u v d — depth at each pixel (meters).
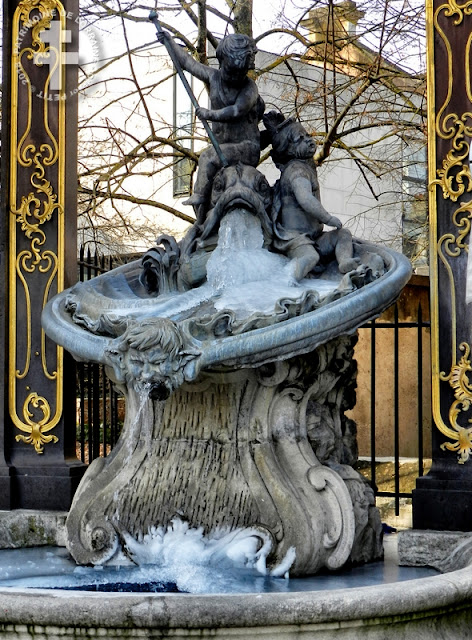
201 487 5.46
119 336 5.25
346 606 4.06
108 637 3.98
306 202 5.86
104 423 7.72
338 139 11.08
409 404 12.30
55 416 6.95
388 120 12.11
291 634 4.03
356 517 5.52
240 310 5.20
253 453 5.48
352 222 15.23
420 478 5.89
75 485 6.82
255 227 5.85
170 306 5.46
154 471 5.60
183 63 6.09
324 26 12.53
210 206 6.07
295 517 5.21
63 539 6.51
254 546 5.22
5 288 7.09
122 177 11.54
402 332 12.33
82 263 7.51
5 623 4.08
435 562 5.57
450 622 4.52
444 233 6.02
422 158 15.15
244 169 5.95
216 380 5.49
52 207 7.08
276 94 14.42
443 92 6.09
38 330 7.04
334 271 5.88
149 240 13.48
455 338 5.94
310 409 5.72
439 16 6.14
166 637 3.96
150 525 5.49
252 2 11.08
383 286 5.30
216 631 3.96
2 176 7.17
